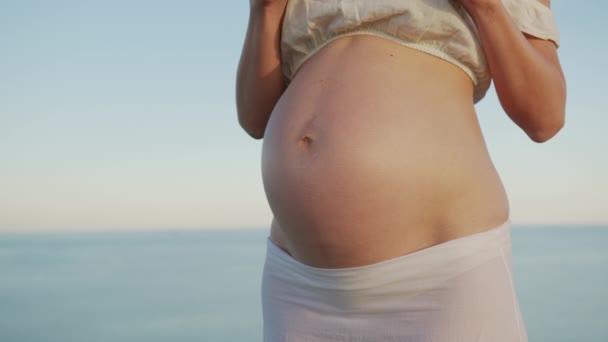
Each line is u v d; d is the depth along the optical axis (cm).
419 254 94
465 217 97
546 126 112
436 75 107
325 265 101
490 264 95
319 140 102
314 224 100
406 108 101
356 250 98
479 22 102
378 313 97
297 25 117
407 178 97
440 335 92
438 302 93
